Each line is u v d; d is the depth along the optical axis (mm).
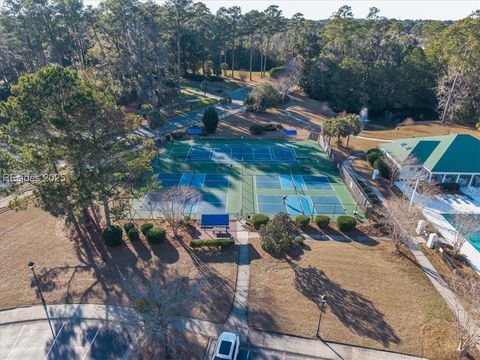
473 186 42625
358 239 32125
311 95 86625
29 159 26141
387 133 62719
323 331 22516
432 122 69938
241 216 35812
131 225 32031
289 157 52281
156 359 20562
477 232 30516
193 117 68812
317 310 24062
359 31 87125
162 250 29922
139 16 66125
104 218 34875
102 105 26625
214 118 60219
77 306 24359
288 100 82062
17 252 29484
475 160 41656
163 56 69438
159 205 34906
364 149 54594
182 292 24875
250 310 24062
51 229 32750
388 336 22188
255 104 72375
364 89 79562
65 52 82812
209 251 29953
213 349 21234
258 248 30547
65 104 25219
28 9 64375
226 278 26875
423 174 42344
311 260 28906
